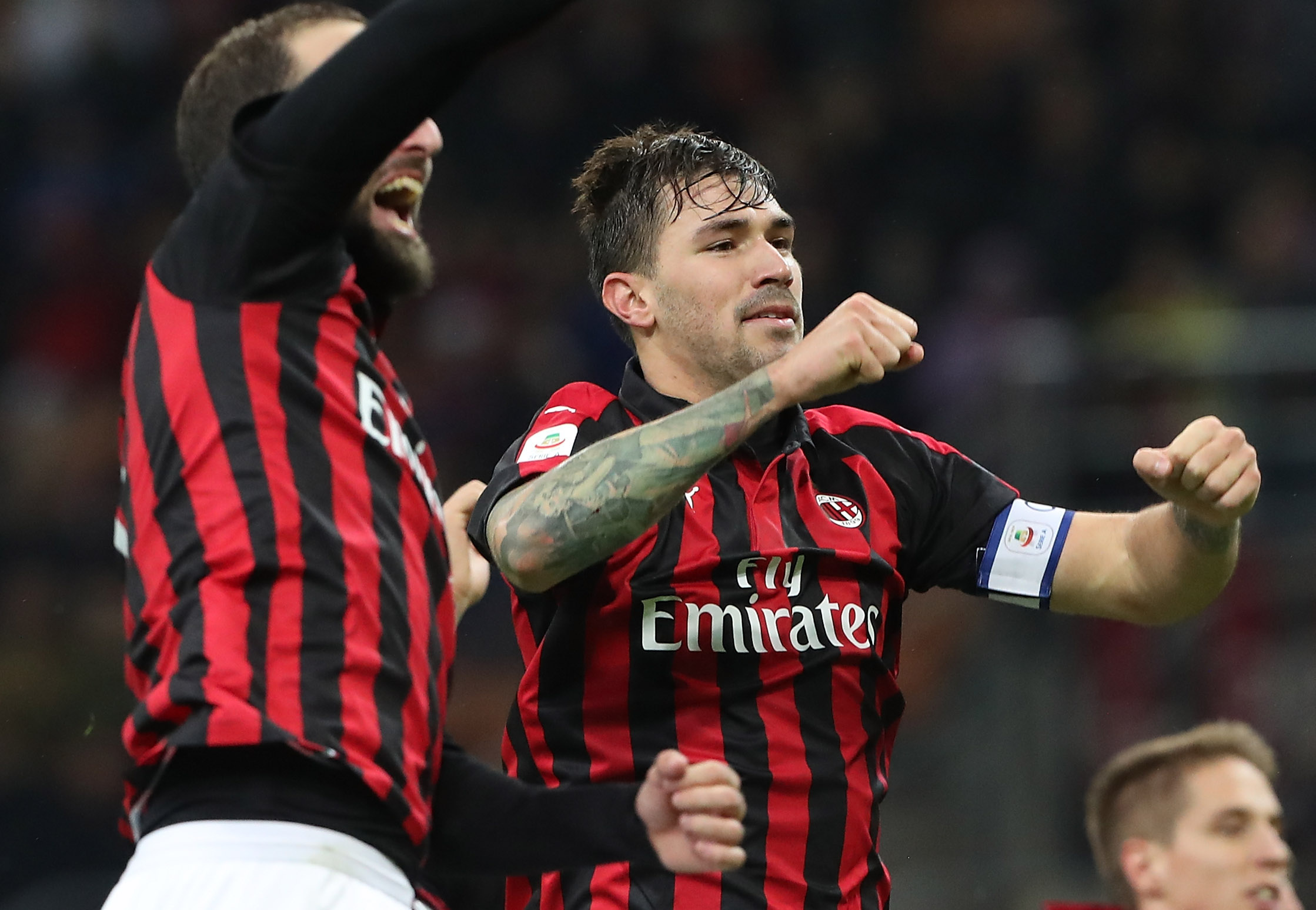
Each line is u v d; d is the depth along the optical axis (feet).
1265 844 41.65
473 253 112.68
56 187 117.50
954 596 78.28
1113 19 117.50
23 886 84.69
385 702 23.59
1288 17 118.11
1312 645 72.84
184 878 22.79
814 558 29.30
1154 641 72.43
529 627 30.35
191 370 24.21
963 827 73.61
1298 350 75.51
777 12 120.57
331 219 24.27
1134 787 42.88
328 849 22.93
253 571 23.27
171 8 123.65
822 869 28.17
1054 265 107.55
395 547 24.48
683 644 28.43
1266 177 110.32
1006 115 114.62
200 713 22.68
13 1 123.34
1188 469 27.63
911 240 110.93
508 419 104.58
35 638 92.63
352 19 28.22
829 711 28.84
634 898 27.96
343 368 24.98
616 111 118.73
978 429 78.95
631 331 32.22
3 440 105.40
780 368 26.09
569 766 28.78
